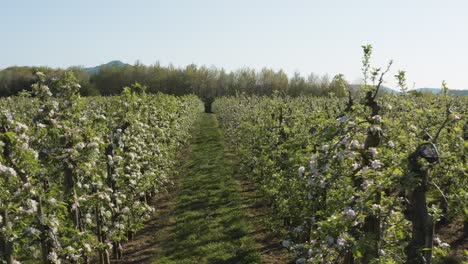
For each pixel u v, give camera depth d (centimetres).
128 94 1123
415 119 638
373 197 443
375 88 507
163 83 8000
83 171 764
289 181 856
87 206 827
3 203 568
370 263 430
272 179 1090
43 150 717
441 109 923
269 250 1056
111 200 991
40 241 630
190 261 1020
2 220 561
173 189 1780
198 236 1188
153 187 1518
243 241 1116
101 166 966
